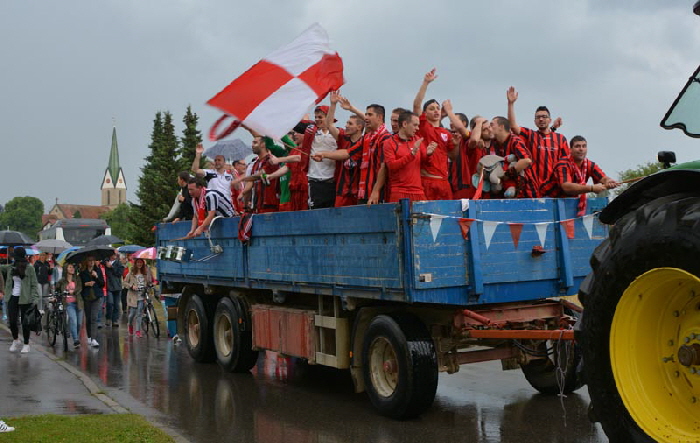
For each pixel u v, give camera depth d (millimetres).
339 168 9117
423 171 8156
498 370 10250
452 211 7043
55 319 14742
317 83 8992
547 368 8422
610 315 4488
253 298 10625
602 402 4559
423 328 7457
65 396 8969
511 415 7613
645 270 4270
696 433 4203
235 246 10469
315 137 9375
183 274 12422
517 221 7410
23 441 6535
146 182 51188
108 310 18641
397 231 6949
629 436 4418
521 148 8156
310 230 8453
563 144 8781
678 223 4062
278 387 9602
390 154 7832
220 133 9070
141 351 13688
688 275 4023
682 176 4531
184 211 13055
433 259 6914
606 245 4680
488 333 7047
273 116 8812
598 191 8031
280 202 10422
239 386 9719
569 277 7680
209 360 11797
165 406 8500
